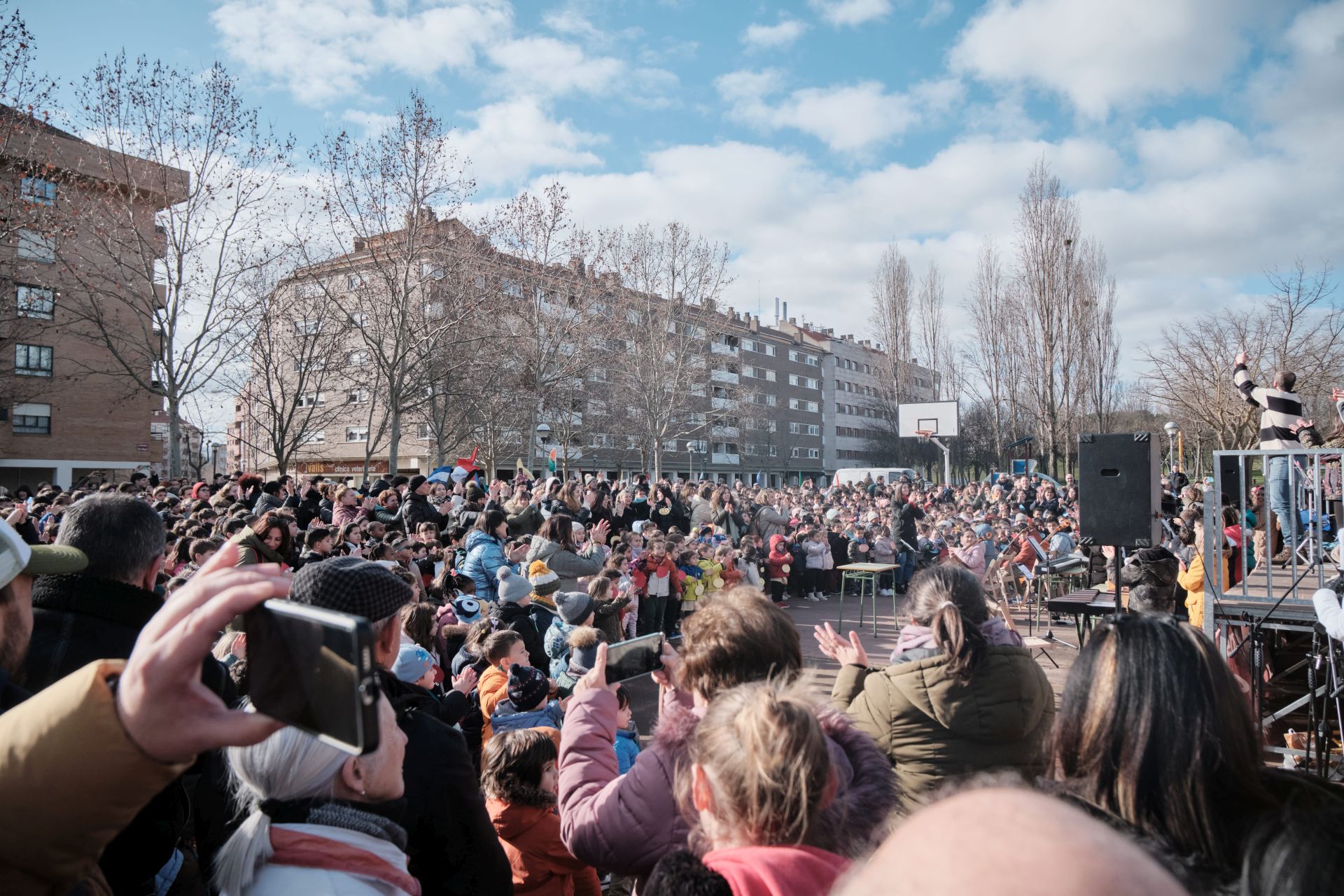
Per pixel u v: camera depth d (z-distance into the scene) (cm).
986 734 244
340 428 3994
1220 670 151
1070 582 1284
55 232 1633
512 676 402
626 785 203
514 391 2766
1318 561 473
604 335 2962
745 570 1182
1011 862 48
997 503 1884
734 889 135
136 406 2842
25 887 86
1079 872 47
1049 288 3603
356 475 3956
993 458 5003
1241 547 502
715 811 155
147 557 221
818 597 1480
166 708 86
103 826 86
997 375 4191
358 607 193
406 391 1977
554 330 2617
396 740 171
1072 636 1120
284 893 142
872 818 167
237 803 185
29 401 2569
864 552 1489
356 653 81
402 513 983
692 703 247
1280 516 655
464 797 202
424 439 3788
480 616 659
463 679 412
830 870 140
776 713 153
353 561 202
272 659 90
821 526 1526
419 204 1855
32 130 1505
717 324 3666
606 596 697
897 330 5156
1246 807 141
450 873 198
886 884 52
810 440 7094
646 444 3559
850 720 195
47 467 2630
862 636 1122
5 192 1561
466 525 941
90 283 2025
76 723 85
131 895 197
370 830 158
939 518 1891
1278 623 481
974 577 285
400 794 170
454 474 1384
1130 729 147
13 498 1247
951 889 47
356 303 2114
